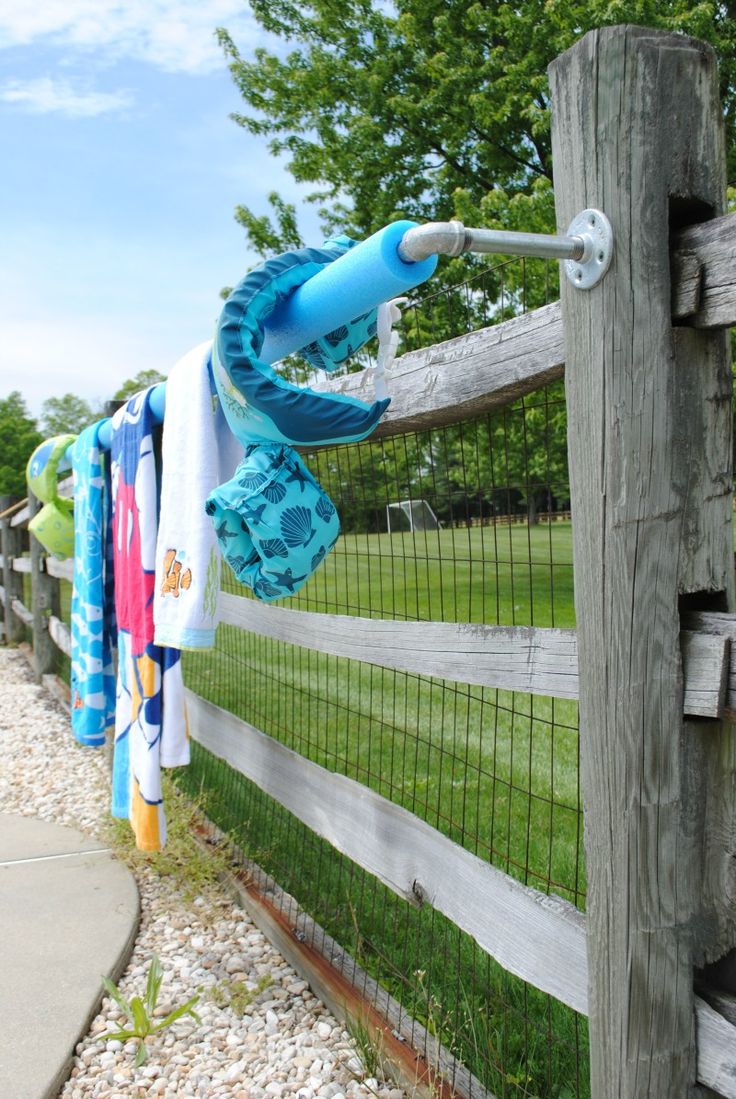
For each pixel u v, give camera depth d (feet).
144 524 8.89
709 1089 4.27
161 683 8.84
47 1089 6.81
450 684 18.10
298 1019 7.86
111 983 7.82
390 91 40.65
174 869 10.67
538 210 27.27
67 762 15.81
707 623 4.01
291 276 5.19
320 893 9.77
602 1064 4.42
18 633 29.27
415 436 7.99
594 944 4.43
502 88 34.73
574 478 4.36
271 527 5.59
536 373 5.05
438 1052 6.76
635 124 3.89
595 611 4.26
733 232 3.70
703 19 28.40
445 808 11.23
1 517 28.66
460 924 6.17
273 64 43.14
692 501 4.08
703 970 4.32
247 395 5.12
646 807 4.11
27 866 11.12
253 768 10.10
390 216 39.50
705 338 4.05
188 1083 7.02
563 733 14.17
